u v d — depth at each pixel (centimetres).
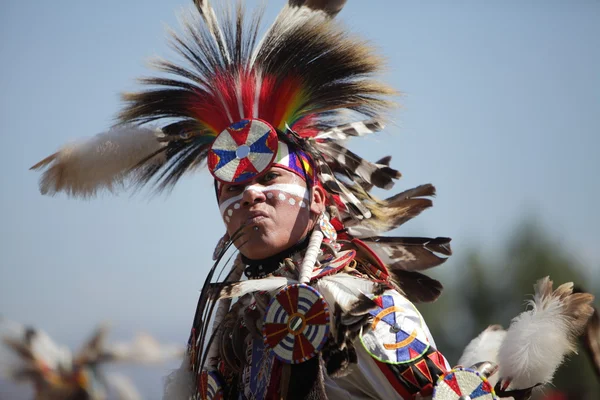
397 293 648
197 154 764
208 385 682
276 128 718
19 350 1688
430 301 725
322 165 700
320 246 684
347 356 591
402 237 730
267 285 614
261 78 728
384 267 703
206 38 746
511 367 662
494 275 3431
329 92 736
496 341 741
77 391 1634
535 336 666
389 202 732
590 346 700
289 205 668
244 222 666
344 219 731
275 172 672
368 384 618
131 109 762
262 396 645
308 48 731
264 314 637
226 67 735
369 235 736
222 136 687
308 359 598
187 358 675
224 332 691
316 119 761
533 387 658
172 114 753
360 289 628
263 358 659
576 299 686
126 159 741
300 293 607
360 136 739
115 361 1638
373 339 605
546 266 3216
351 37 738
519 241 3384
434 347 635
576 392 2022
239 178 668
